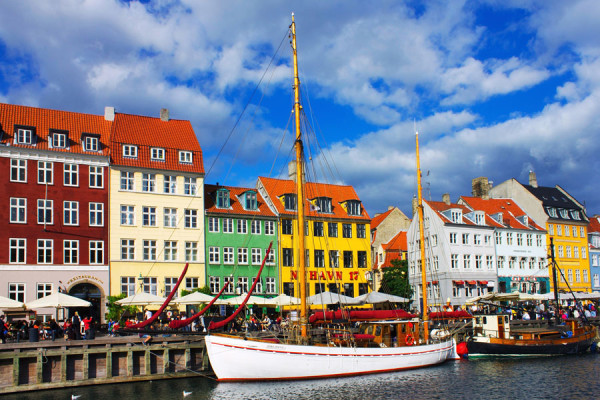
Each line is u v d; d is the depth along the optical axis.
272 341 31.09
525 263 73.44
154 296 38.06
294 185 61.91
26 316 38.22
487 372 33.88
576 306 55.97
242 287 55.69
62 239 47.31
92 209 48.97
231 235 56.16
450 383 30.42
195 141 56.16
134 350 31.91
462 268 67.38
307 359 30.62
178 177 53.56
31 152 46.91
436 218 68.75
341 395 27.47
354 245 63.72
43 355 29.59
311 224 61.16
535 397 27.11
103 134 51.88
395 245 75.50
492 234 70.81
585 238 81.31
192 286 52.66
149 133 54.09
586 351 44.09
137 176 51.47
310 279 59.81
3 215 45.28
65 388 29.75
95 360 31.03
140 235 50.78
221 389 28.53
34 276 45.72
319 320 32.31
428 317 40.16
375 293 41.22
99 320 47.81
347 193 67.75
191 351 33.69
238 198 58.91
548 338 42.22
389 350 33.59
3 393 28.28
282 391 28.12
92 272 48.06
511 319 50.53
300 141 34.31
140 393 28.27
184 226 53.16
